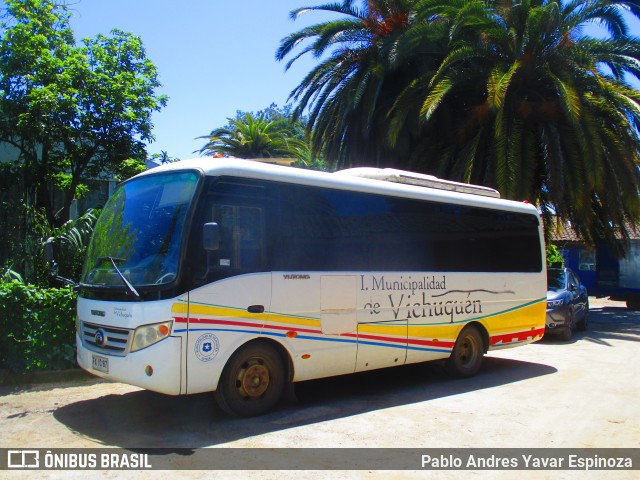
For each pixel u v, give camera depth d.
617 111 16.03
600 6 16.50
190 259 5.96
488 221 9.79
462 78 16.94
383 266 7.93
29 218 11.29
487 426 6.51
